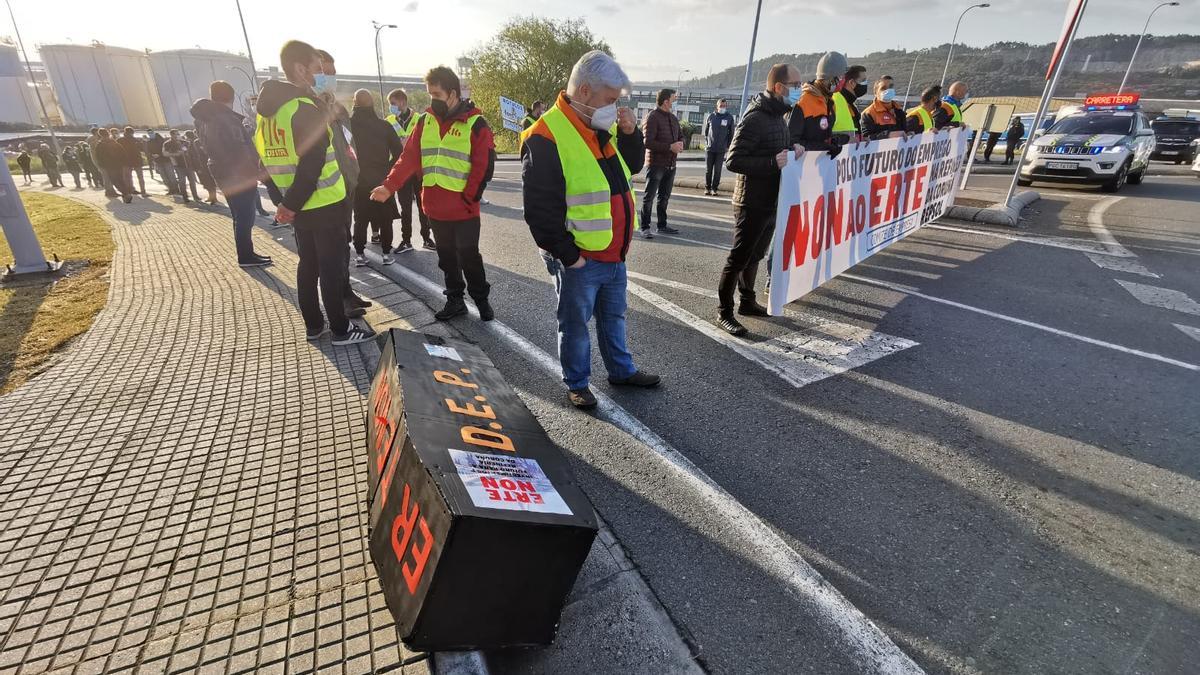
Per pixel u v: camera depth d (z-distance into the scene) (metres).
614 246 3.01
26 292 5.25
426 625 1.55
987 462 2.80
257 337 4.05
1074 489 2.61
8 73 48.25
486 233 7.92
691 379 3.62
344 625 1.78
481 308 4.48
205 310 4.61
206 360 3.67
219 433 2.84
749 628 1.89
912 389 3.51
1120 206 9.95
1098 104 14.90
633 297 5.16
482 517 1.47
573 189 2.74
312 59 3.47
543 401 3.34
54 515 2.25
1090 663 1.79
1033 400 3.39
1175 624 1.93
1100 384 3.59
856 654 1.81
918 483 2.64
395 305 4.78
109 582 1.93
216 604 1.85
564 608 1.90
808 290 4.73
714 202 10.81
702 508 2.45
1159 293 5.32
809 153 4.11
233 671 1.63
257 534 2.16
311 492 2.40
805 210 4.28
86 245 7.29
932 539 2.30
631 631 1.84
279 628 1.76
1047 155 11.91
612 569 2.08
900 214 6.40
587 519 1.64
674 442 2.94
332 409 3.08
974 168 17.14
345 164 4.70
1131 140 11.40
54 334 4.14
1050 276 5.84
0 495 2.36
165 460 2.61
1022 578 2.12
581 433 3.01
